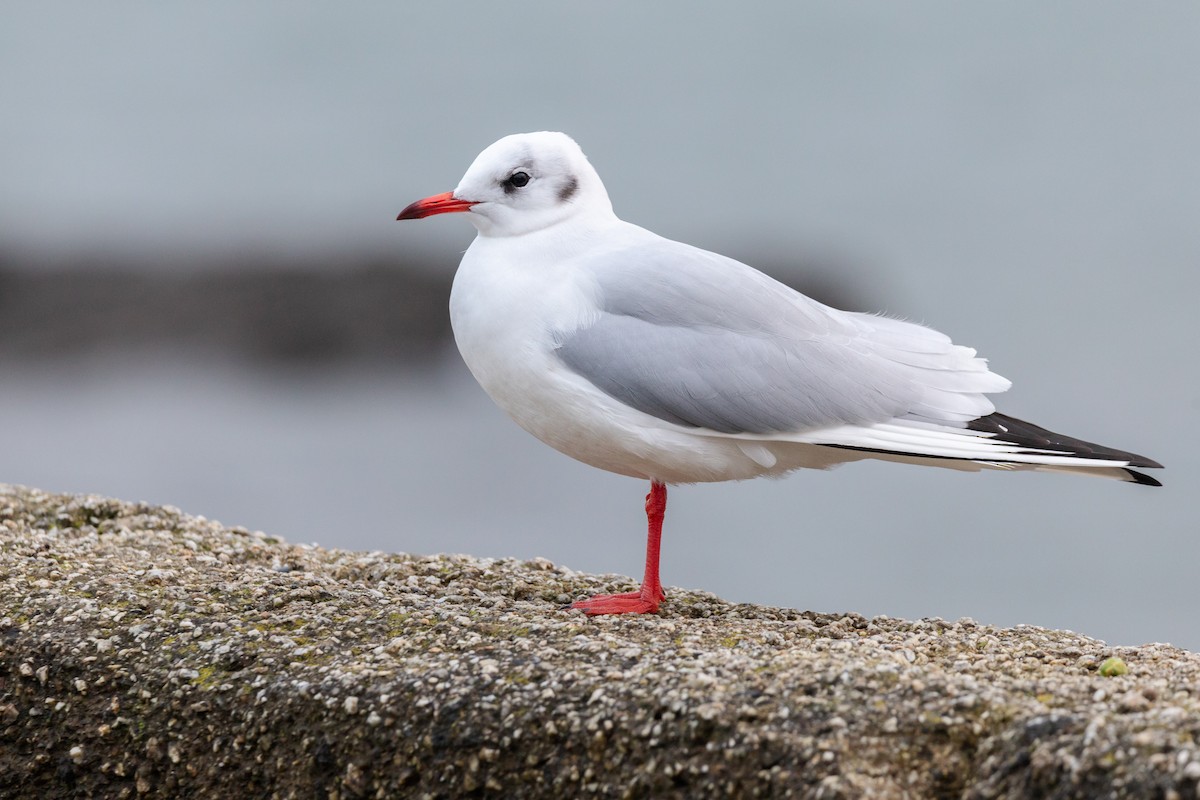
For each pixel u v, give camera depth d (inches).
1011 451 286.0
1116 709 212.1
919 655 255.1
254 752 249.6
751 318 295.4
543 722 232.5
